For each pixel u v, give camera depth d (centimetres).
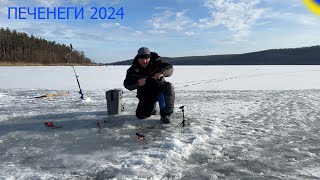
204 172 306
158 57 529
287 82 1558
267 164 327
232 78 1905
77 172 308
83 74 2608
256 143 402
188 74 2464
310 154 357
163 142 392
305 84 1434
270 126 494
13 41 8781
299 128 481
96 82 1714
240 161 336
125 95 991
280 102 765
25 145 403
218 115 587
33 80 1894
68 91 1149
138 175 297
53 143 410
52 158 352
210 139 421
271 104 731
